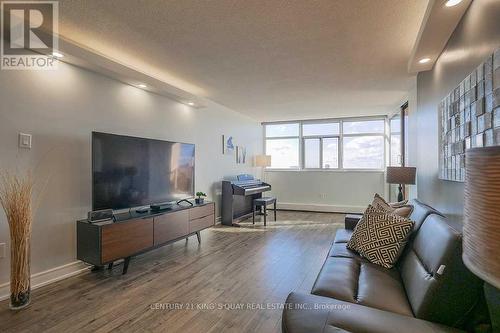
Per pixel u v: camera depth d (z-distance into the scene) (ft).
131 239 9.37
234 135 19.97
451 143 6.68
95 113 9.88
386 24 7.42
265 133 24.62
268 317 6.68
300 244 13.01
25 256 7.11
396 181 11.91
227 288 8.27
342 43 8.60
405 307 4.52
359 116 21.47
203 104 14.71
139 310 6.97
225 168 18.80
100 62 9.18
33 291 7.91
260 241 13.52
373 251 6.68
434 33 6.87
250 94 14.75
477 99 5.08
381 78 12.01
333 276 5.70
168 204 12.22
